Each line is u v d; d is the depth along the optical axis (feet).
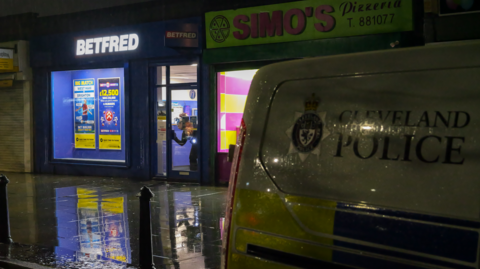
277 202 7.98
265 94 8.65
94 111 46.32
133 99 42.98
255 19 35.55
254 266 8.13
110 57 43.50
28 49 49.29
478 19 27.61
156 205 30.12
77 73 47.11
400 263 6.50
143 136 42.55
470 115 6.39
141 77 42.34
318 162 7.68
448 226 6.19
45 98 48.93
